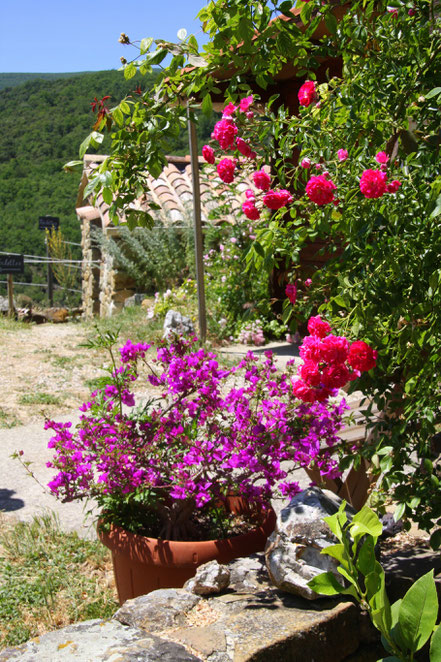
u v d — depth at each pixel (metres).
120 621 2.52
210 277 11.24
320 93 3.48
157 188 13.10
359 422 3.71
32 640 2.33
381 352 2.85
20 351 9.72
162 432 3.48
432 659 1.83
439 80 3.08
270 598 2.70
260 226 3.38
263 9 3.30
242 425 3.36
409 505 2.79
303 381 2.64
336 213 2.96
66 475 3.47
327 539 2.66
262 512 3.53
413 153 2.91
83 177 13.95
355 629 2.60
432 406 2.85
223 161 3.51
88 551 4.30
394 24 3.30
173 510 3.42
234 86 3.65
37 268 33.22
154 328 10.54
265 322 10.27
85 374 8.74
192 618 2.54
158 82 3.74
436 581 2.90
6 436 6.60
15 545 4.34
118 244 12.71
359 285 2.79
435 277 2.59
